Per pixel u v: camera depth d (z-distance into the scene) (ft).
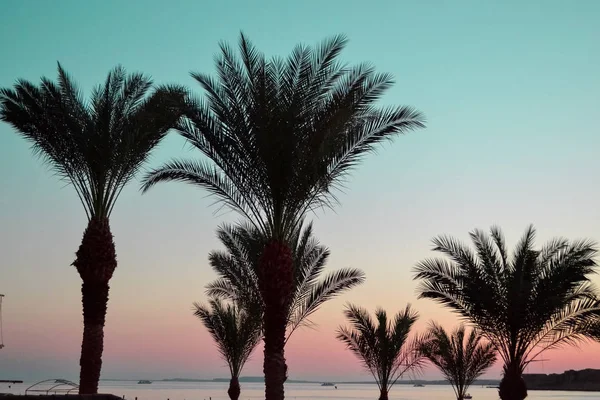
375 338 107.65
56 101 62.13
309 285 80.53
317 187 54.34
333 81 53.83
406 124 54.29
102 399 56.18
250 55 53.11
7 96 62.28
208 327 115.03
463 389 113.09
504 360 74.08
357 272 80.94
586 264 70.54
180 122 55.16
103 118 62.80
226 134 53.47
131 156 63.62
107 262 62.54
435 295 75.10
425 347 110.83
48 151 63.16
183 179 57.77
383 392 108.06
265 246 54.75
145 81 65.57
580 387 383.86
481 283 72.74
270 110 51.78
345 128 53.42
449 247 74.33
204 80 53.62
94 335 61.36
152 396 328.08
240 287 86.17
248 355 116.88
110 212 64.13
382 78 53.88
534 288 71.56
